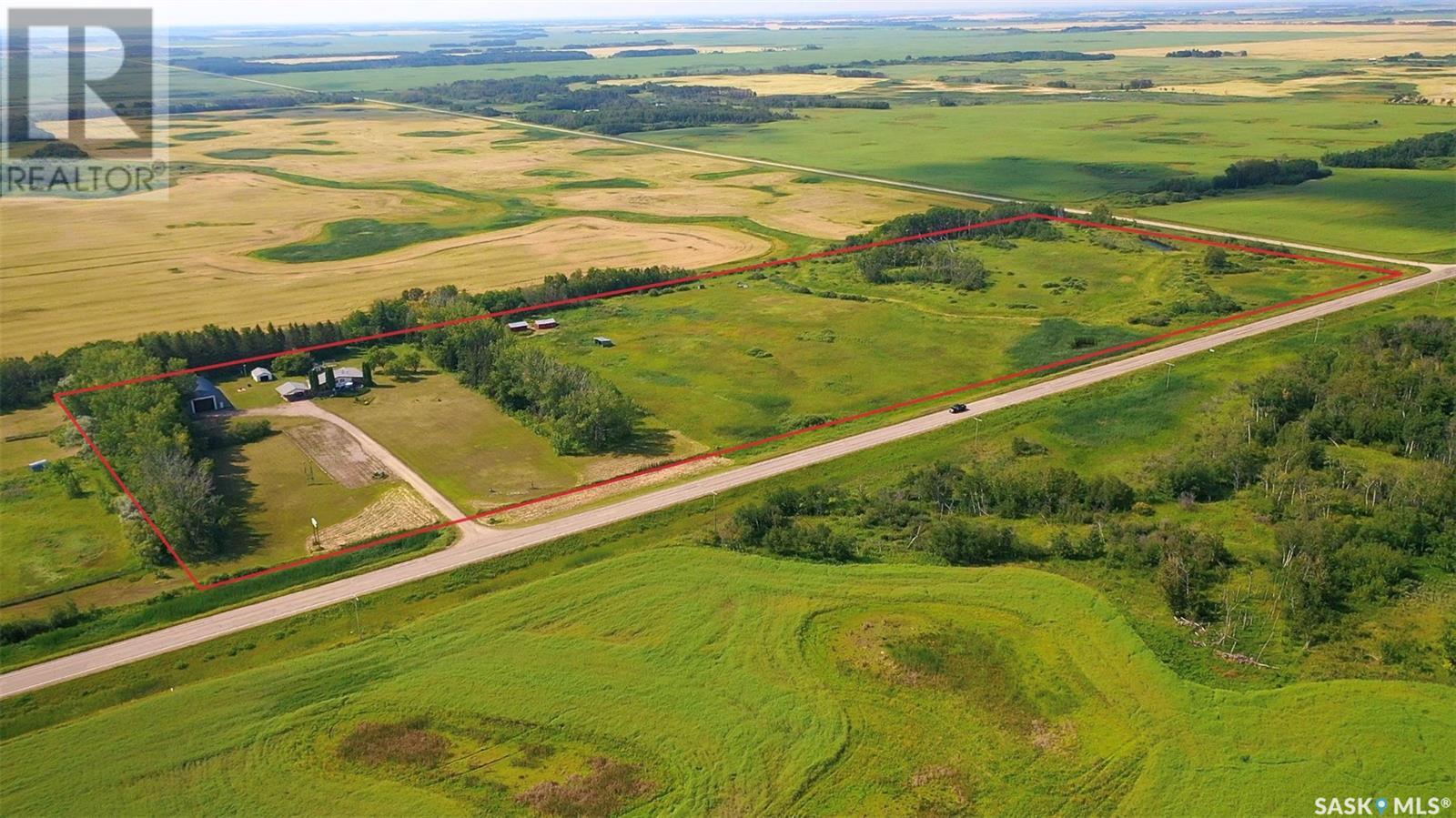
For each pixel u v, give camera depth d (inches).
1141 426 4237.2
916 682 2640.3
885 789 2297.0
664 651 2775.6
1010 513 3511.3
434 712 2554.1
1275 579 3024.1
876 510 3518.7
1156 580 3041.3
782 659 2731.3
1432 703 2503.7
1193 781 2297.0
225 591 3117.6
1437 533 3201.3
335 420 4419.3
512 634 2851.9
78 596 3117.6
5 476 3902.6
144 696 2645.2
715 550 3277.6
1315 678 2620.6
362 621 2945.4
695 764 2373.3
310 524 3538.4
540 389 4347.9
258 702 2586.1
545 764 2385.6
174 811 2256.4
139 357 4544.8
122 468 3718.0
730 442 4183.1
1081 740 2436.0
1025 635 2824.8
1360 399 4180.6
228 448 4146.2
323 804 2272.4
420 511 3609.7
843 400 4598.9
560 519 3518.7
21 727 2532.0
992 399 4525.1
